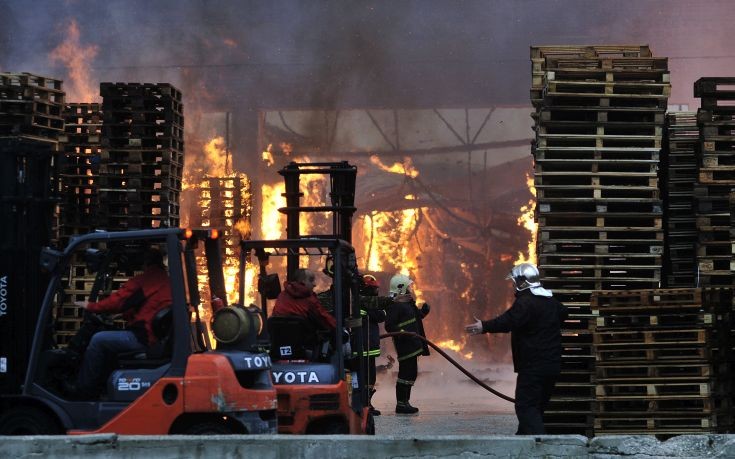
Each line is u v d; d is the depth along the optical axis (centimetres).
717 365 1867
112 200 2198
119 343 1471
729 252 2006
